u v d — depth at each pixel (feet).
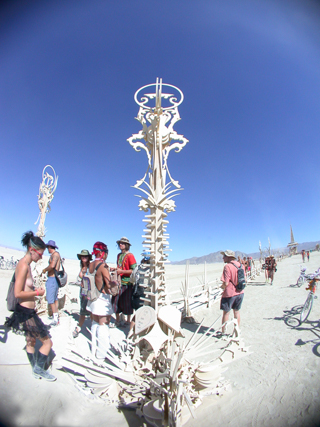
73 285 42.55
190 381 9.89
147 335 10.48
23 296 9.50
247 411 8.45
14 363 10.70
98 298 12.81
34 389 9.12
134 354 11.28
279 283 42.65
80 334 16.60
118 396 9.68
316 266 66.64
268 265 43.14
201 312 24.41
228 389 10.18
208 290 26.43
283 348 14.05
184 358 10.53
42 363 10.11
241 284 16.47
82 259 16.80
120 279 15.43
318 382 9.83
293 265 82.58
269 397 9.16
